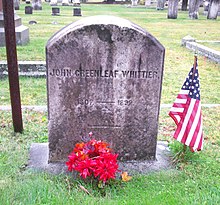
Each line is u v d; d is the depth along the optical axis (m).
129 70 1.50
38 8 10.20
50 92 1.50
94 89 1.51
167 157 1.69
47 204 1.24
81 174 1.37
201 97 2.77
